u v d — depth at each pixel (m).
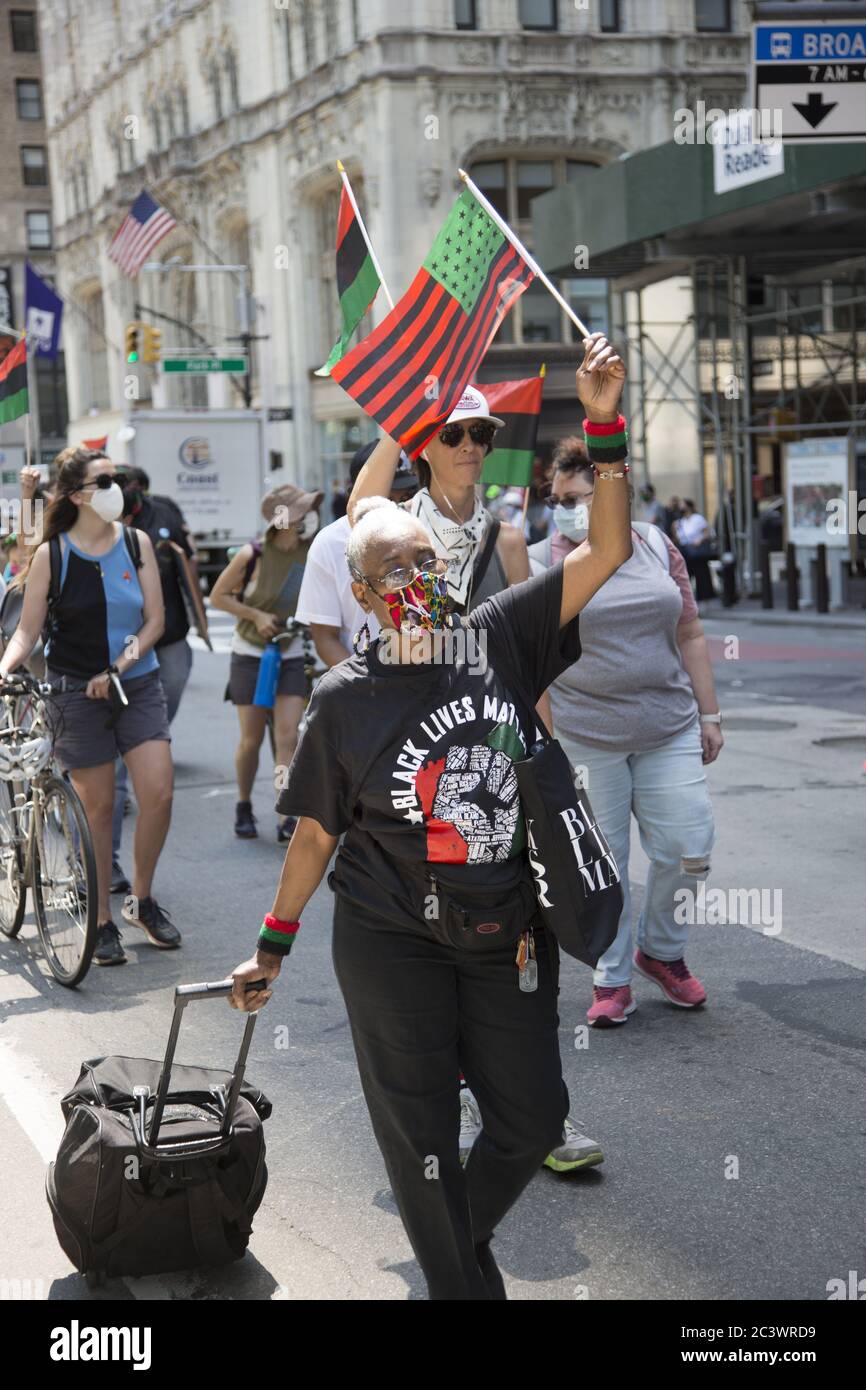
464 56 31.38
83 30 48.97
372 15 31.25
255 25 36.53
